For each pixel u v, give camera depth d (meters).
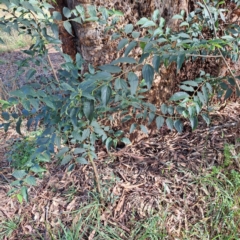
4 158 1.93
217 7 1.44
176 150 1.70
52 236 1.31
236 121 1.79
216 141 1.67
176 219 1.32
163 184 1.49
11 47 4.28
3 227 1.40
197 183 1.44
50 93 1.16
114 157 1.73
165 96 1.75
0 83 2.69
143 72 0.68
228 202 1.31
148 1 1.44
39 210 1.48
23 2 0.87
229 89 1.12
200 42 0.85
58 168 1.72
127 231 1.31
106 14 1.10
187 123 1.85
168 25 1.55
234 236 1.21
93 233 1.32
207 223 1.29
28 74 1.19
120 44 0.80
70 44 1.59
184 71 1.80
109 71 0.67
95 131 1.14
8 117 0.98
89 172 1.64
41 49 1.13
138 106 1.16
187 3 1.58
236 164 1.48
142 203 1.41
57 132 1.00
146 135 1.84
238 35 1.37
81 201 1.48
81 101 0.79
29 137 1.92
